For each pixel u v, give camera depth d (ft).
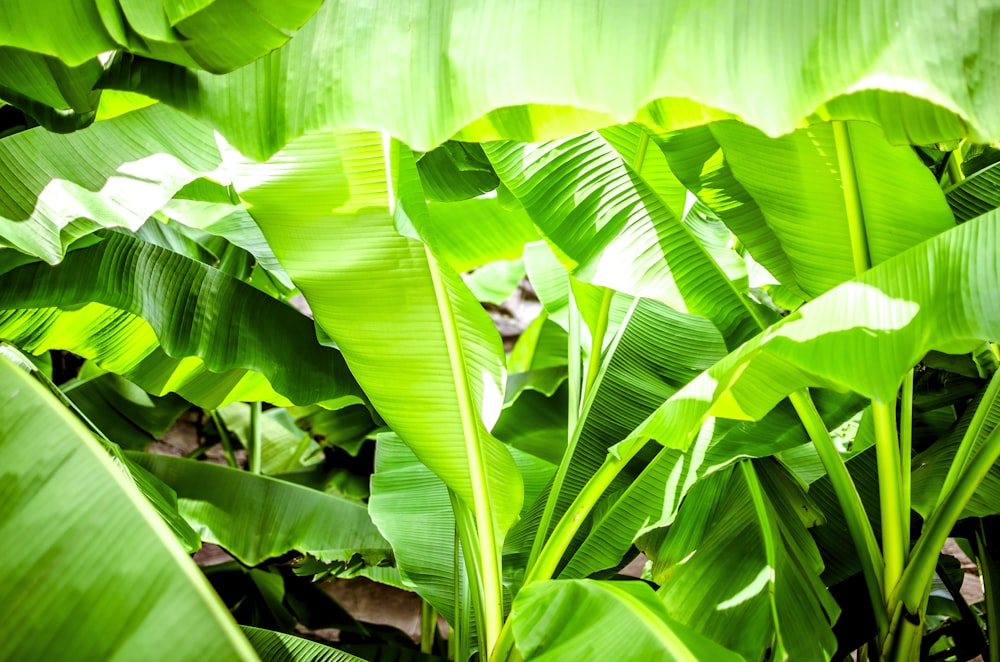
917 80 5.08
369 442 13.75
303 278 7.54
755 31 5.24
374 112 5.50
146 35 5.35
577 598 6.97
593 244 8.30
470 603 9.79
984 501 8.27
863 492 9.27
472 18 5.49
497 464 8.14
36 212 6.77
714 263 8.37
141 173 7.11
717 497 9.09
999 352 8.99
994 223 6.47
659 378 9.62
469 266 12.19
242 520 10.44
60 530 5.51
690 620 7.92
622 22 5.34
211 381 9.95
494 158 8.38
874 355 6.29
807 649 7.55
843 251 7.73
